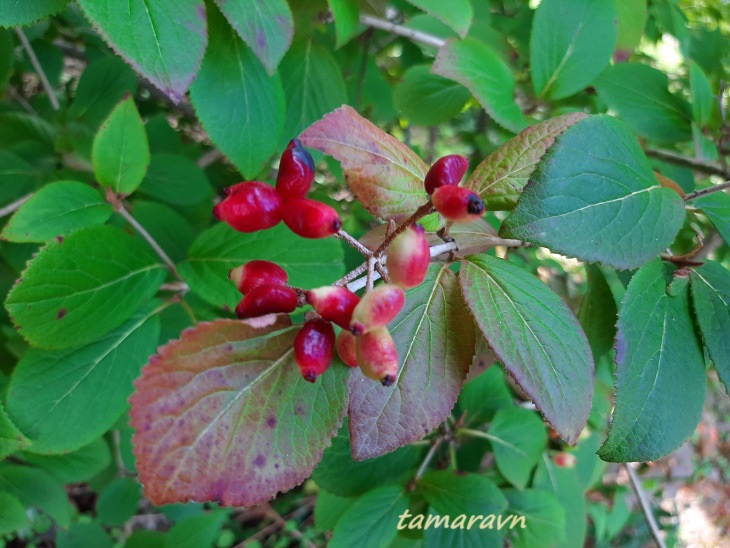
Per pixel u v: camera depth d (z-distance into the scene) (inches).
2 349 7.2
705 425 21.5
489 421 8.3
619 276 5.6
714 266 4.5
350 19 5.7
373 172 4.2
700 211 4.8
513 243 5.0
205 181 7.7
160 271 5.6
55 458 7.2
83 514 14.7
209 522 8.6
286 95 6.6
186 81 4.1
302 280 5.7
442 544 6.7
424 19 8.1
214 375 3.3
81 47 10.7
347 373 3.7
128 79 7.9
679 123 7.3
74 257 5.0
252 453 3.3
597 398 9.8
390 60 11.3
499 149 4.7
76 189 5.3
